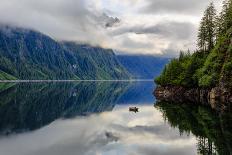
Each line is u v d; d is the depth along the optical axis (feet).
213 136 182.19
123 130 237.45
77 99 547.90
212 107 323.78
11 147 179.83
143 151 161.38
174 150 158.92
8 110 370.94
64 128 252.62
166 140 187.32
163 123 255.29
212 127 211.82
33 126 263.90
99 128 250.37
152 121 274.36
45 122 287.48
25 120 298.97
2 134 225.15
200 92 375.66
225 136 179.93
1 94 586.04
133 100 529.86
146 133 216.95
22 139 205.46
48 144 188.34
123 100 532.32
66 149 173.27
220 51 358.02
